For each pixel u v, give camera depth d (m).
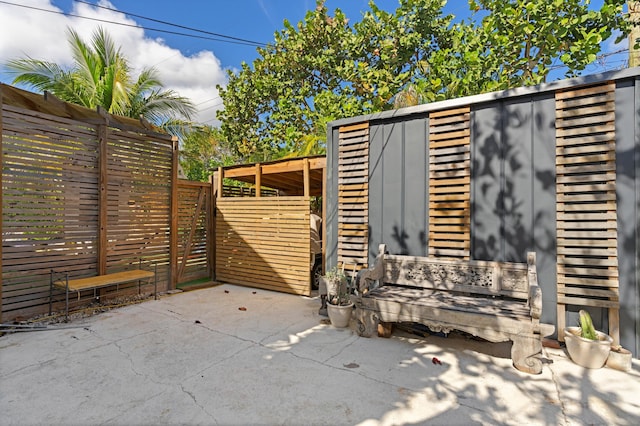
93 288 4.78
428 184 4.18
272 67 12.91
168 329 3.91
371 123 4.63
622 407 2.29
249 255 6.34
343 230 4.81
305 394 2.45
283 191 9.66
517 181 3.64
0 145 3.89
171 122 10.43
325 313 4.50
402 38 10.49
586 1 6.91
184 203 6.46
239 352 3.23
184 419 2.15
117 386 2.56
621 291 3.14
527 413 2.22
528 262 3.37
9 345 3.39
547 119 3.50
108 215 5.06
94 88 9.17
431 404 2.33
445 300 3.46
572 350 2.99
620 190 3.15
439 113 4.07
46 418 2.14
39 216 4.32
